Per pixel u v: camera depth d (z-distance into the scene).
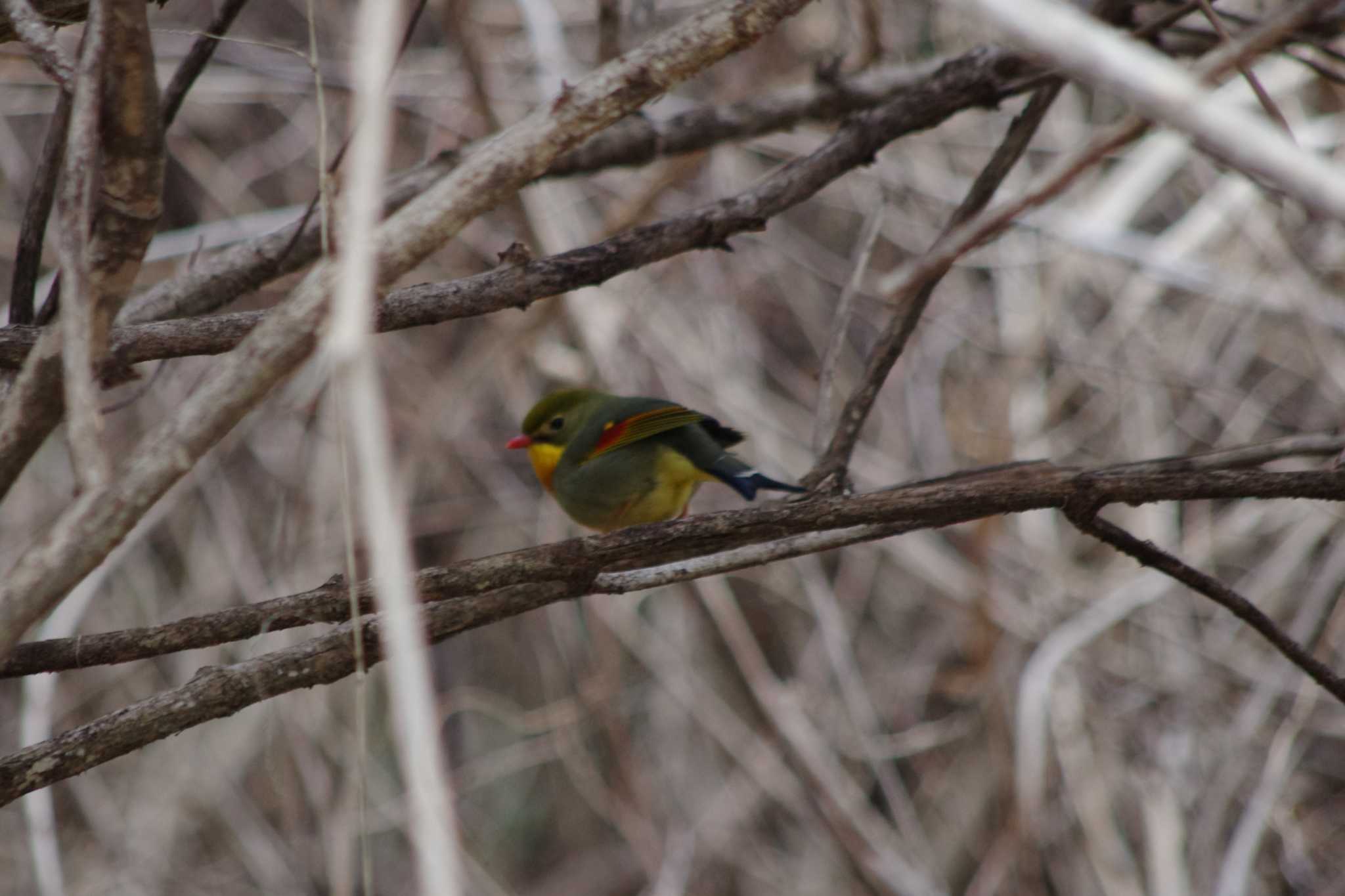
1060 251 11.77
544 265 5.65
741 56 12.30
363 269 2.74
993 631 11.06
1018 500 4.91
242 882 11.72
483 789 13.59
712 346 12.23
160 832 11.72
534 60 11.40
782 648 13.23
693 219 6.14
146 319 6.70
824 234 13.43
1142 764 11.20
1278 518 11.57
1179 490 4.83
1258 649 11.38
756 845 12.22
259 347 3.13
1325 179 2.66
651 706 12.58
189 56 5.82
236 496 12.66
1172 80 2.72
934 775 12.35
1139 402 11.91
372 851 12.22
